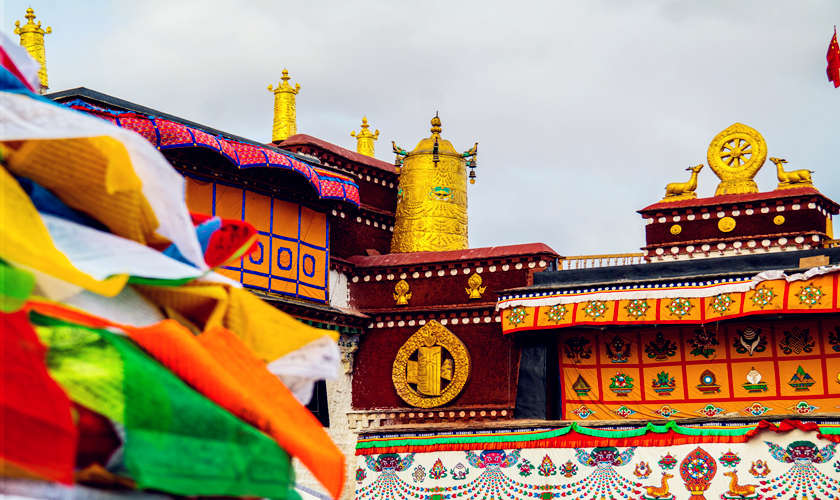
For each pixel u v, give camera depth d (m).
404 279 24.33
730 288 20.39
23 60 5.30
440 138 27.20
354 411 24.17
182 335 4.66
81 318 4.45
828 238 23.05
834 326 20.50
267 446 4.67
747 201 23.22
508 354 23.11
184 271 5.03
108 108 19.94
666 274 21.75
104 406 4.18
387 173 26.59
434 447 22.34
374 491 22.75
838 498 19.16
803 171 23.52
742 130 24.41
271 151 21.52
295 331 5.71
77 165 5.11
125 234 5.26
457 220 26.80
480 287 23.61
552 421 21.62
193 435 4.41
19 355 3.80
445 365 23.59
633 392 21.88
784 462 19.66
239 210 21.36
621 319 21.09
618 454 20.83
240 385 4.82
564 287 21.75
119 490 4.41
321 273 23.27
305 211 22.98
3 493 3.90
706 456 20.19
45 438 3.78
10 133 4.80
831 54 22.58
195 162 20.45
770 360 20.92
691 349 21.53
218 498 4.81
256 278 21.58
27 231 4.50
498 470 21.72
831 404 20.39
